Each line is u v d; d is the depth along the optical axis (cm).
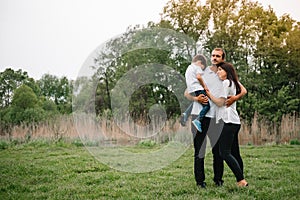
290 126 1003
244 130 988
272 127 1048
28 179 504
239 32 1382
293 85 1373
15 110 1189
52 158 686
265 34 1443
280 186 429
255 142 977
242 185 415
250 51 1400
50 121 1031
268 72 1369
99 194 413
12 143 935
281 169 537
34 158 694
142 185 450
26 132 989
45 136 967
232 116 404
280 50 1360
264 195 385
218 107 395
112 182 473
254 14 1418
